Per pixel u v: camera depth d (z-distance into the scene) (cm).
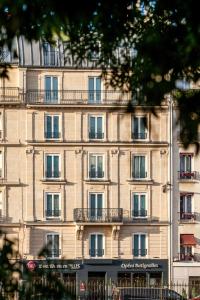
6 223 7556
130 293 5538
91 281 7550
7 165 7638
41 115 7681
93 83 7762
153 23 1614
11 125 7662
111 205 7688
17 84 7688
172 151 7775
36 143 7650
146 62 1229
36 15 1185
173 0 1207
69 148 7694
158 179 7762
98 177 7706
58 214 7631
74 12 1143
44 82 7700
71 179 7681
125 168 7731
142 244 7694
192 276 7662
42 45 1602
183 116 1254
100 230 7650
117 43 1686
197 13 1120
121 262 7638
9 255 1380
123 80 1830
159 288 5566
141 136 7756
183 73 1351
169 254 7694
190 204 7775
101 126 7738
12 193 7619
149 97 1249
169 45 1171
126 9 1391
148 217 7712
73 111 7712
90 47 1780
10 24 1208
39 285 1397
